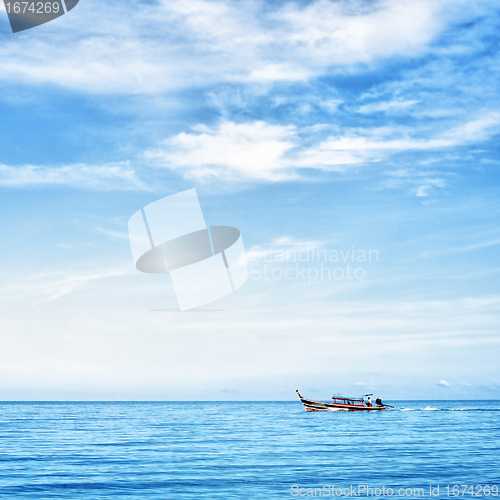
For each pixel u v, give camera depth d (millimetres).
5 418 84375
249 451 32688
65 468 25641
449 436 43219
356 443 37406
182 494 20125
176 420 77312
